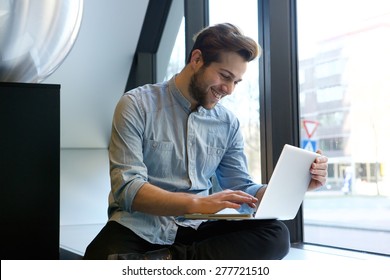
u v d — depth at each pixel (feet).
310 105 7.00
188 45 9.29
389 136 6.12
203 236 4.75
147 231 4.56
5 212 4.72
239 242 4.40
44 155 4.85
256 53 4.59
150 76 11.91
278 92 6.87
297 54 7.00
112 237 4.49
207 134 5.05
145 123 4.70
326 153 6.97
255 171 7.68
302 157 4.23
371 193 6.35
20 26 4.91
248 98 7.80
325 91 6.99
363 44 6.46
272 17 6.88
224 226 4.69
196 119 4.96
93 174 12.32
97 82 11.88
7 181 4.73
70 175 12.07
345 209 6.69
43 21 5.01
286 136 6.90
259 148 7.50
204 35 4.68
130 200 4.28
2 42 4.95
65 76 11.44
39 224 4.81
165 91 4.93
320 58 7.02
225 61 4.52
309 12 7.00
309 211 7.07
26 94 4.82
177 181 4.85
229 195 4.15
